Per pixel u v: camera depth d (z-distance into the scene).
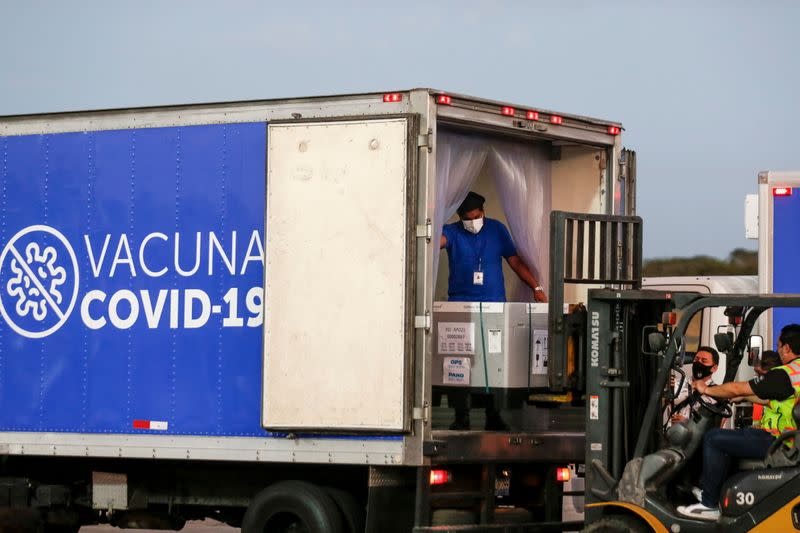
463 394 18.66
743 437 16.58
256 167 18.27
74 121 19.55
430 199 17.05
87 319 19.31
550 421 19.38
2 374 19.80
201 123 18.64
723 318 27.27
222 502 19.64
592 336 17.69
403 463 16.95
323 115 17.67
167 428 18.66
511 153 19.86
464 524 18.00
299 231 17.44
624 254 18.94
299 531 18.34
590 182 20.31
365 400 17.03
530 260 20.19
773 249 23.73
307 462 17.56
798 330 16.84
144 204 18.98
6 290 19.86
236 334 18.30
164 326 18.75
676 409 17.77
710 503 16.80
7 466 20.98
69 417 19.36
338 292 17.22
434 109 17.20
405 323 16.86
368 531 17.38
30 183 19.78
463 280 20.16
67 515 20.66
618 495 17.06
